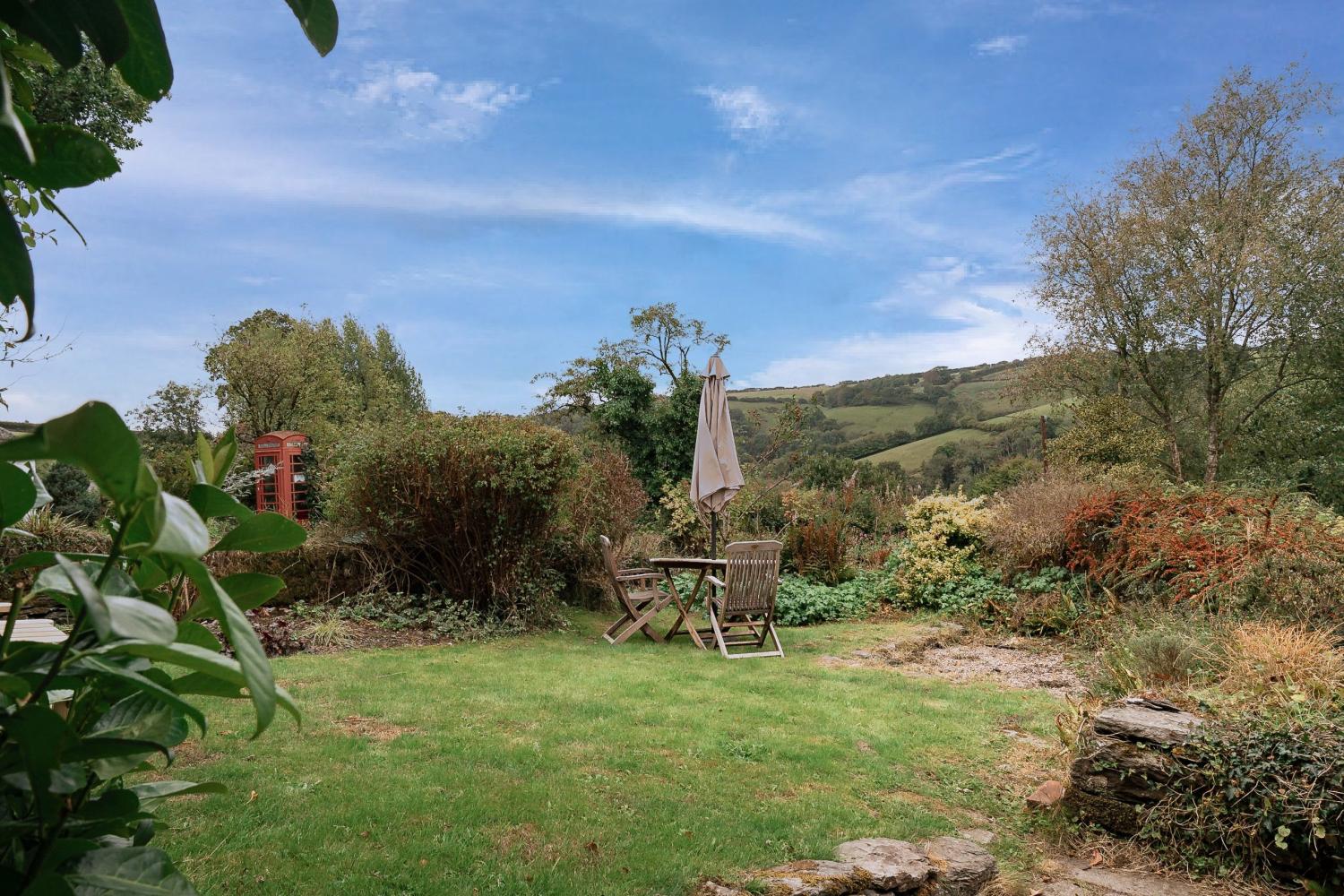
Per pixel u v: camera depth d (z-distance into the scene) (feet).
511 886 9.68
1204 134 69.72
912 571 35.83
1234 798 12.21
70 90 31.60
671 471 60.85
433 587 29.43
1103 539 31.30
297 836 10.39
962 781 15.07
